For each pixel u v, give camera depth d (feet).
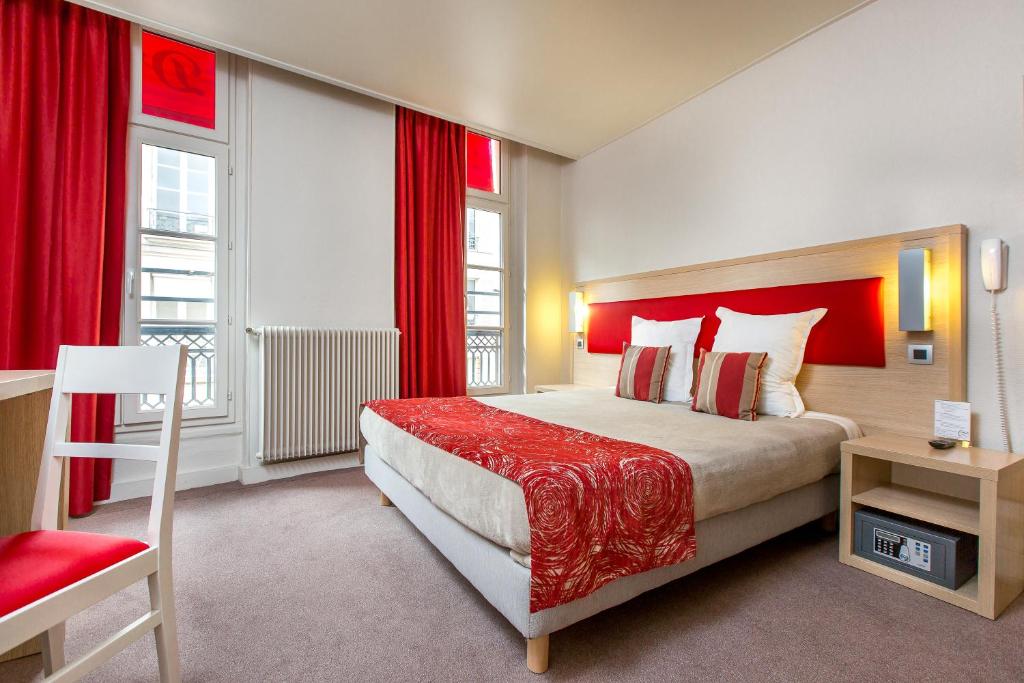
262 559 6.48
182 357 3.84
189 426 9.73
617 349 12.88
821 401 8.52
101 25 8.59
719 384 8.16
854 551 6.49
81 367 3.96
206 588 5.72
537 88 10.84
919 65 7.54
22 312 7.90
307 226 10.82
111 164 8.79
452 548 5.45
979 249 6.95
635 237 12.96
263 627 4.94
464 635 4.81
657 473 4.83
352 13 8.30
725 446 5.86
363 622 5.03
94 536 3.46
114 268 8.77
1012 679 4.18
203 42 9.22
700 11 8.19
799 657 4.48
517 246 15.10
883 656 4.50
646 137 12.57
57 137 8.24
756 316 9.01
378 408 8.34
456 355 13.07
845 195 8.45
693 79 10.40
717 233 10.71
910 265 7.13
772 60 9.57
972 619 5.13
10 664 4.40
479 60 9.73
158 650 3.61
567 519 4.09
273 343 9.96
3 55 7.88
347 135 11.37
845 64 8.43
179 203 9.72
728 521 5.67
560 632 4.89
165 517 3.67
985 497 5.24
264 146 10.32
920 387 7.31
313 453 10.43
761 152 9.79
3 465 4.69
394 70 10.13
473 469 4.94
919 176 7.55
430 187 12.72
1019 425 6.57
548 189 15.38
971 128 7.04
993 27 6.84
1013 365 6.64
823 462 6.72
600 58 9.63
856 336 7.99
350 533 7.36
